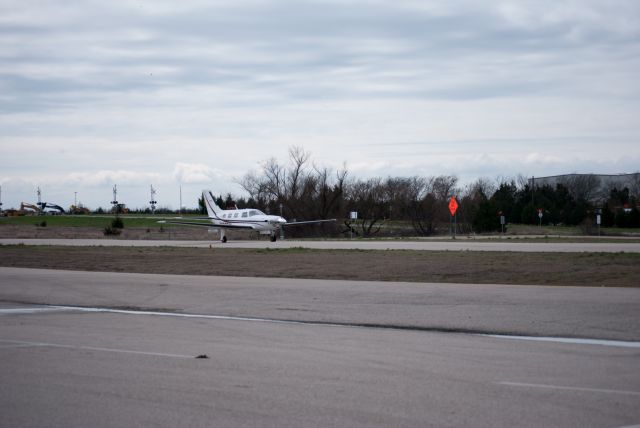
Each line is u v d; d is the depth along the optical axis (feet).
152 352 31.86
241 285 63.16
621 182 326.03
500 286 58.59
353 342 34.60
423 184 285.84
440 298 51.24
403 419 20.56
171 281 67.92
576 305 46.03
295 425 20.08
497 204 248.93
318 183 276.82
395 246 126.62
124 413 21.47
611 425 19.94
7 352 31.89
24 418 21.01
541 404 22.16
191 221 194.08
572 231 234.58
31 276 74.69
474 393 23.62
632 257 83.87
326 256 97.55
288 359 30.01
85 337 36.50
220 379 26.00
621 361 29.27
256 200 284.20
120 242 172.04
